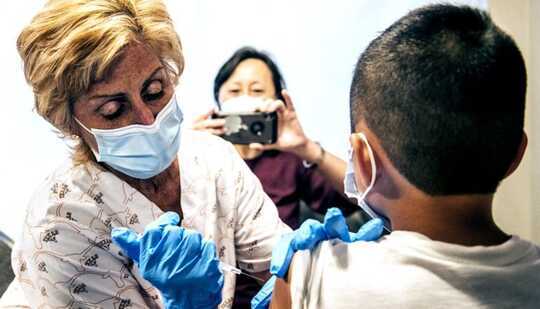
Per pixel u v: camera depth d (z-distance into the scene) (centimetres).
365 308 64
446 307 63
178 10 257
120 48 93
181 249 89
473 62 62
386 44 67
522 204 171
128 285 112
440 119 62
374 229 77
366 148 69
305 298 69
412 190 67
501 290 63
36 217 107
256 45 257
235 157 128
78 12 93
